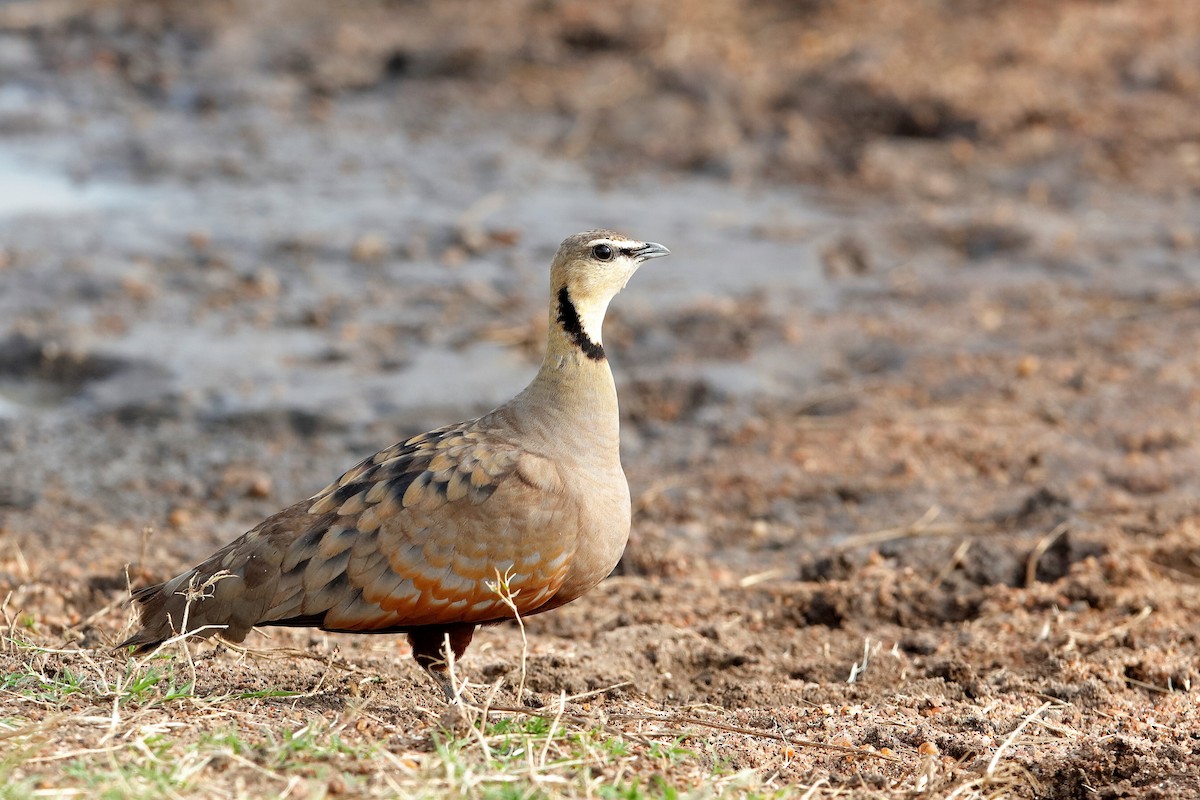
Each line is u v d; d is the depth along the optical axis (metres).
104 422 14.91
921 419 14.60
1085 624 10.27
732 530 12.75
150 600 8.20
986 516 12.62
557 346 8.52
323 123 24.12
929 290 17.98
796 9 27.36
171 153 22.66
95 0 29.12
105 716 7.38
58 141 23.39
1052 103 23.23
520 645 10.29
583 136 23.50
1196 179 21.11
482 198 21.17
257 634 10.05
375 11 28.38
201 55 26.55
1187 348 16.03
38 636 9.36
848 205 20.98
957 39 25.61
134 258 18.72
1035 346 16.31
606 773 7.13
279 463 14.16
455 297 17.88
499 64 25.86
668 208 20.86
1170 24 26.02
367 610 7.93
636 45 26.33
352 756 7.08
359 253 19.03
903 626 10.81
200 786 6.68
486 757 7.04
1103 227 19.66
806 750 7.95
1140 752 7.80
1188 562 11.42
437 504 7.95
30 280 17.94
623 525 8.50
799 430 14.57
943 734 8.20
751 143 23.02
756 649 10.21
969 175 21.66
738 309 17.30
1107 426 14.23
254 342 16.62
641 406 15.31
